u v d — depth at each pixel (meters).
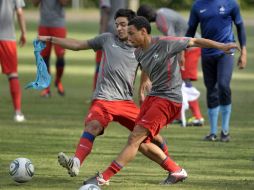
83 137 20.31
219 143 27.84
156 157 19.98
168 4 142.50
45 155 24.77
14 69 32.78
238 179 21.03
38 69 21.38
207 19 28.03
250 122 33.56
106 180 19.11
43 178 20.81
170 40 19.20
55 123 32.50
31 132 29.88
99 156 24.70
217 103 28.47
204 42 19.23
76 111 36.50
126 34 21.11
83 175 21.41
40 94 43.28
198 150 26.14
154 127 19.16
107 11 38.91
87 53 74.38
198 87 47.00
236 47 19.25
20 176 19.84
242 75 54.75
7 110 36.53
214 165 23.27
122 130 30.95
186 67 32.25
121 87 20.92
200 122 32.59
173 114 19.47
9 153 25.05
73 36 80.75
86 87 46.91
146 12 27.20
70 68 58.84
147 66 19.45
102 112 20.61
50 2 41.59
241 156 25.03
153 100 19.41
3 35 32.41
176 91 19.41
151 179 20.81
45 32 41.84
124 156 19.11
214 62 28.03
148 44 19.33
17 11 33.56
